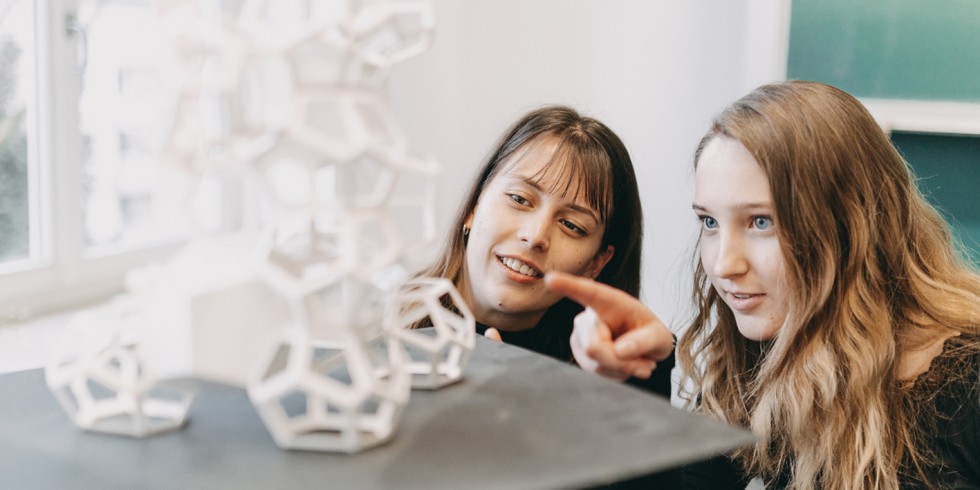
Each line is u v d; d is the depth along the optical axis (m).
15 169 1.32
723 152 0.96
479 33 1.93
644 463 0.43
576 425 0.49
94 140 1.46
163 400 0.52
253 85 0.52
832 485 0.96
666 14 1.75
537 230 1.02
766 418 0.99
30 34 1.31
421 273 1.23
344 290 0.45
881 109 1.55
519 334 1.13
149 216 1.60
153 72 0.49
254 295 0.44
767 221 0.94
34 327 1.26
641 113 1.80
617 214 1.13
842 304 0.96
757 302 0.98
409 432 0.47
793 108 0.95
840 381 0.95
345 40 0.42
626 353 0.63
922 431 0.95
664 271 1.82
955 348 0.96
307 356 0.43
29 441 0.47
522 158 1.06
